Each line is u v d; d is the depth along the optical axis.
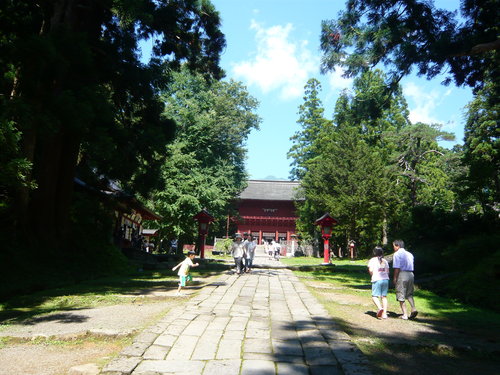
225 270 18.09
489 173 17.56
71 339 5.67
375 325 7.11
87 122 10.96
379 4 13.60
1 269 11.51
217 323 6.51
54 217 15.41
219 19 17.19
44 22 13.89
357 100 17.03
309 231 42.72
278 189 56.47
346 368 4.36
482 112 28.19
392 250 22.41
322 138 41.19
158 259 22.80
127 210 23.83
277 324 6.58
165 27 16.05
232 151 38.06
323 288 12.16
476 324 7.65
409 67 14.32
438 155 38.19
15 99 10.01
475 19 13.66
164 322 6.42
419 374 4.60
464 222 17.78
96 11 15.41
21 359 4.82
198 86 34.59
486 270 10.88
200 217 24.22
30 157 12.52
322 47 15.17
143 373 4.13
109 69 14.86
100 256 16.55
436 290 12.06
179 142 32.19
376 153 37.12
